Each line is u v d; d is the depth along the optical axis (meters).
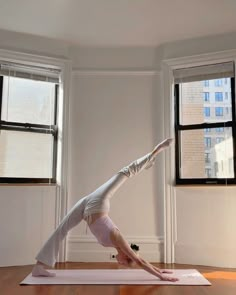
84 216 3.53
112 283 3.25
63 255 4.32
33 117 4.44
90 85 4.66
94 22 4.12
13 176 4.25
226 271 3.83
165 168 4.42
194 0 3.65
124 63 4.68
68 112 4.54
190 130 4.46
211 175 4.31
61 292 2.95
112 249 4.35
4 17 4.02
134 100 4.63
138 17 4.00
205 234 4.22
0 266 4.05
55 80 4.61
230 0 3.65
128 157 4.54
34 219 4.27
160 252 4.34
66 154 4.46
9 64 4.37
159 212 4.42
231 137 4.27
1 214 4.13
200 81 4.49
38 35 4.45
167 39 4.52
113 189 3.59
